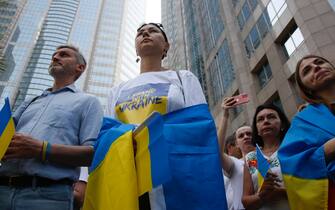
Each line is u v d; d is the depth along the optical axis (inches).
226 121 125.3
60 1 3351.4
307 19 644.7
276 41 753.0
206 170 68.7
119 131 75.1
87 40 3250.5
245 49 922.1
